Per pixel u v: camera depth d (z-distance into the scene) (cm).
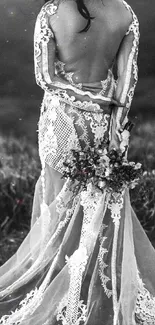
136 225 445
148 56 1343
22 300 430
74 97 420
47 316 420
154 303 427
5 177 677
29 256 450
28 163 736
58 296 420
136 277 425
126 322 412
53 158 430
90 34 415
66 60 423
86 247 418
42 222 439
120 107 429
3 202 652
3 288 448
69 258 424
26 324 419
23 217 643
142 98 1266
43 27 417
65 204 434
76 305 414
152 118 1175
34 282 440
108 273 425
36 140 970
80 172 409
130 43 431
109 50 423
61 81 420
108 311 419
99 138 429
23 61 1420
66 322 414
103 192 413
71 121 425
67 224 436
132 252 426
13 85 1404
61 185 434
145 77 1327
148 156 731
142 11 1354
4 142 859
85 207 420
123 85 429
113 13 420
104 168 408
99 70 425
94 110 424
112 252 424
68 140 427
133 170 412
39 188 450
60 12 415
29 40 1408
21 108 1326
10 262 459
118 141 424
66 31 414
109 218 429
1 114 1288
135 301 420
